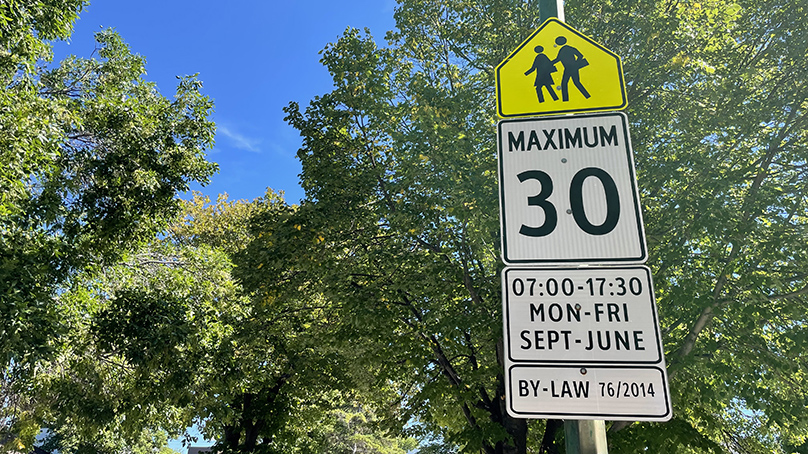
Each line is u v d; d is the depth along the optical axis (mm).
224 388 12617
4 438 13133
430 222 10242
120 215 10328
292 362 16328
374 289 10625
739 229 7695
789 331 7945
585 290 1887
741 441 11023
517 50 2379
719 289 8273
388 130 11125
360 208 11500
